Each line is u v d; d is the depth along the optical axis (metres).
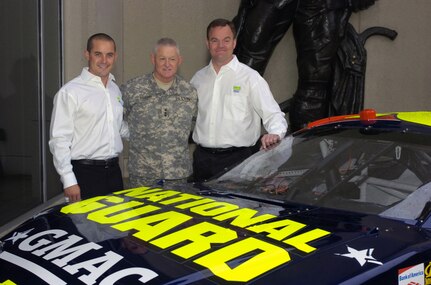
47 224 2.46
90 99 3.66
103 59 3.66
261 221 2.25
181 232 2.15
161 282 1.80
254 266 1.86
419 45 9.02
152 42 8.57
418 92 9.09
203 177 4.22
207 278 1.81
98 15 7.64
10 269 2.10
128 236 2.16
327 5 7.60
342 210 2.45
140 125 3.87
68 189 3.57
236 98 4.04
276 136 3.51
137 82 3.88
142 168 3.91
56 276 1.94
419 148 2.73
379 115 3.22
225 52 3.97
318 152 3.12
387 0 8.80
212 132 4.10
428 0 8.95
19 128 5.74
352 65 8.10
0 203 5.24
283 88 8.62
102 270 1.91
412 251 2.00
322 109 7.95
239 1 8.54
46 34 6.52
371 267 1.89
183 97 3.90
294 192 2.85
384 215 2.35
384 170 2.82
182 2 8.55
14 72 5.61
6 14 5.42
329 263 1.89
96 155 3.74
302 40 7.79
